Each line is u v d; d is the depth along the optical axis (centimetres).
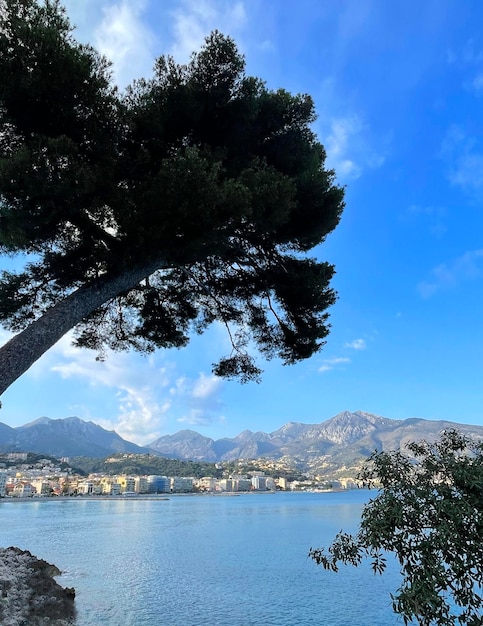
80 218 792
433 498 400
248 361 1162
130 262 834
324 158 1097
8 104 717
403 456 456
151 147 883
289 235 1005
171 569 2444
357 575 2225
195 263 1000
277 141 1001
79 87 721
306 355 1100
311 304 1023
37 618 1079
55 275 936
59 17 745
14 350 727
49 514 7794
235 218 800
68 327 795
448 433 476
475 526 391
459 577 388
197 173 742
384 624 1414
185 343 1202
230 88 922
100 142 769
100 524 5669
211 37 910
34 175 657
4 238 739
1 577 1277
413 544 405
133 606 1584
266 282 1066
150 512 8269
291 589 1923
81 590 1786
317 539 3841
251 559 2780
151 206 767
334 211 996
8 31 697
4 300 949
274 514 7144
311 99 993
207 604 1658
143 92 893
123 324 1159
